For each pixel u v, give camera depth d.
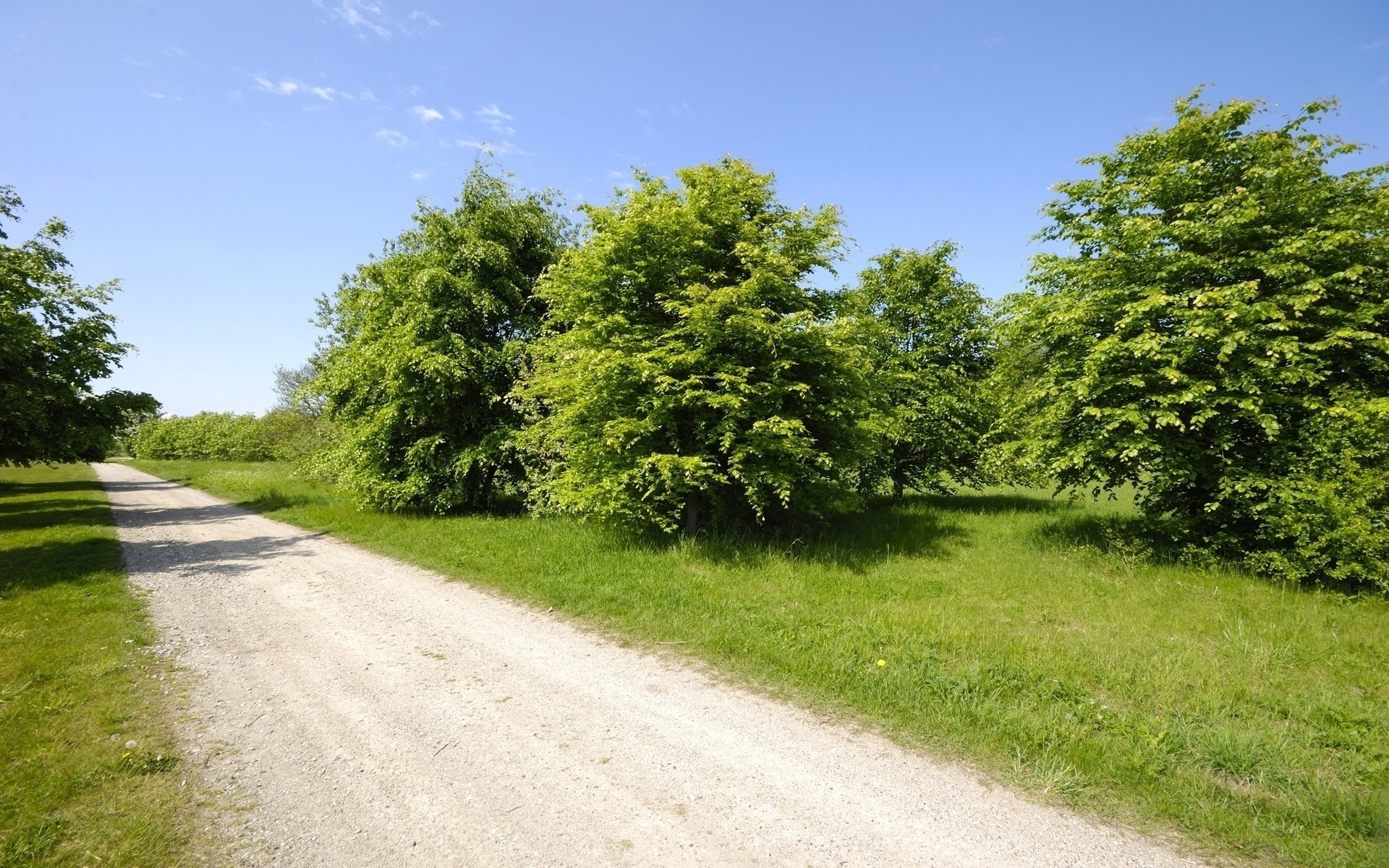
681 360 9.23
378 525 13.88
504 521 13.82
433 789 3.61
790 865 2.96
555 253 16.41
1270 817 3.35
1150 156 10.05
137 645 6.05
